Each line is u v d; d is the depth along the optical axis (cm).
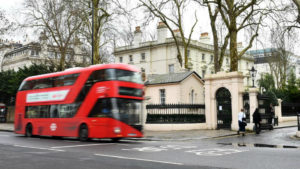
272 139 1608
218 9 2703
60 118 1766
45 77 1961
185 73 3119
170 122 2300
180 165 776
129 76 1570
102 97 1513
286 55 4366
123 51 5612
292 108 3747
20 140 1705
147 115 2444
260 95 2272
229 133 1975
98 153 1048
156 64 5044
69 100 1728
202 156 957
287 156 947
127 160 870
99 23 2775
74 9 2680
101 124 1495
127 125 1498
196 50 5091
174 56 4794
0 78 4191
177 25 3047
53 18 3016
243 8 2442
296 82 4200
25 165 786
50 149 1188
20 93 2161
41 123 1905
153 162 830
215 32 2764
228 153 1030
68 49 3488
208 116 2358
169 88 3047
